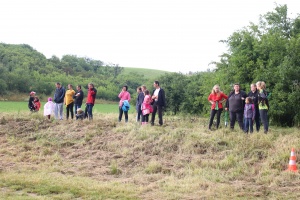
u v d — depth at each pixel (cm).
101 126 1559
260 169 998
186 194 796
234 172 979
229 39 2200
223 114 1977
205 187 862
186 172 993
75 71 9962
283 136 1292
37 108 2086
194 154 1159
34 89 6800
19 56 9094
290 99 1697
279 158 1048
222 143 1219
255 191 818
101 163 1110
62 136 1461
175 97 3394
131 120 1802
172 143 1245
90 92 1708
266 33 2078
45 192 765
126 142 1300
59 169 1014
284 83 1756
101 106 5256
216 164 1045
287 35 2144
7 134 1523
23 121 1733
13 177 872
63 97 1797
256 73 1861
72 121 1678
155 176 965
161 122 1523
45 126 1614
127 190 809
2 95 6122
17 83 6575
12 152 1230
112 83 8900
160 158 1140
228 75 2066
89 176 968
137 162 1112
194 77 3606
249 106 1333
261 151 1122
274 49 1878
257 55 1998
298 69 1727
